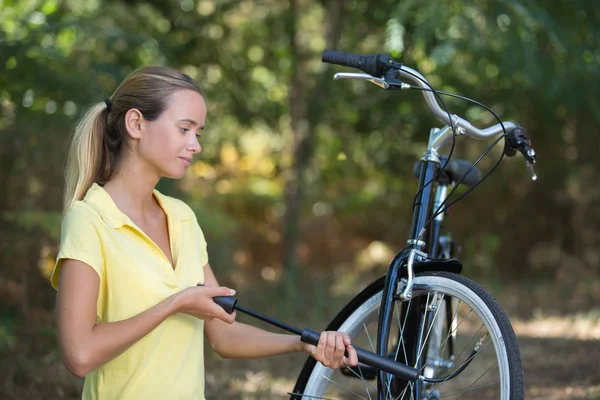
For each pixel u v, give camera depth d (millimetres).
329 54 2662
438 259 2535
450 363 3045
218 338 2605
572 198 9852
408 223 12148
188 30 9352
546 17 6992
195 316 2277
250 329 2617
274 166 12547
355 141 10578
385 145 9828
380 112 8891
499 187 10086
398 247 12070
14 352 4816
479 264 9945
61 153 5969
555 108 8195
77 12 7898
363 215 12562
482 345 2482
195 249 2484
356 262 11656
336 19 9188
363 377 2838
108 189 2381
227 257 8086
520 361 2236
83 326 2137
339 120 9703
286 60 10062
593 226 9766
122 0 8742
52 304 5891
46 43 6227
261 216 12492
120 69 6559
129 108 2336
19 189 5984
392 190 12297
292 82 9609
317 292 7941
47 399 4277
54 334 5254
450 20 7070
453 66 8055
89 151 2393
